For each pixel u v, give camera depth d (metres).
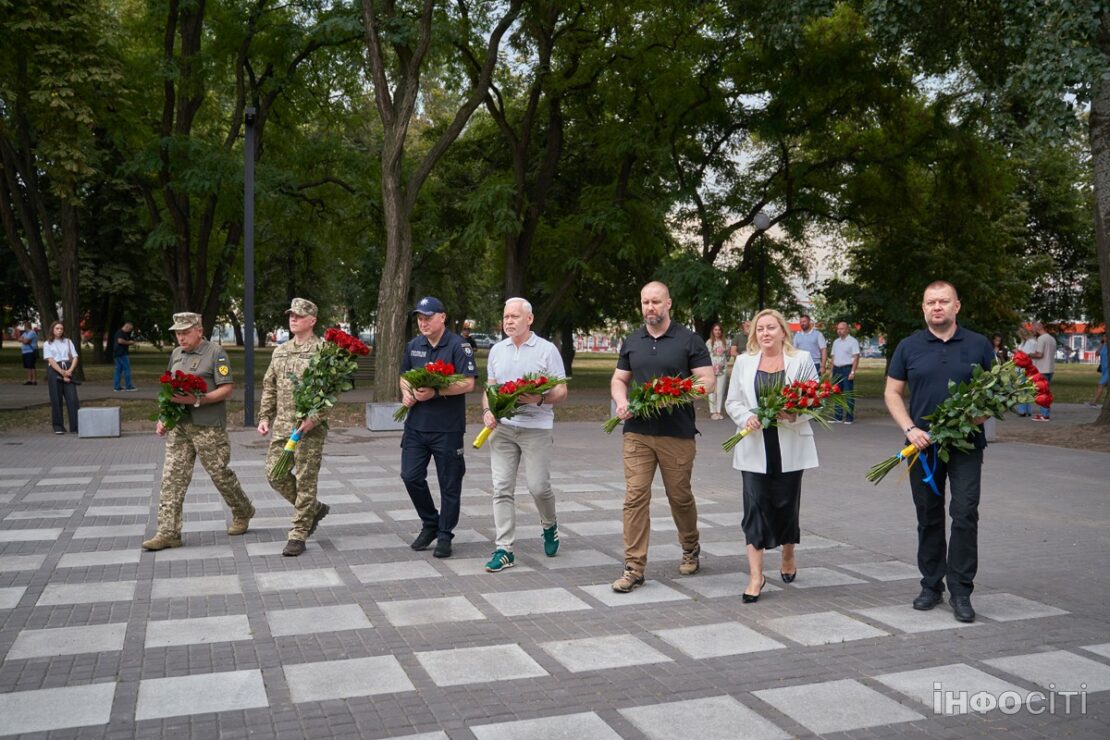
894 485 10.43
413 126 38.28
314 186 26.11
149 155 20.89
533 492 6.50
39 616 5.12
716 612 5.32
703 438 15.12
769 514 5.66
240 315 51.34
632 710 3.84
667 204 22.88
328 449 13.37
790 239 28.45
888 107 22.98
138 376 31.53
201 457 6.98
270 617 5.13
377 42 18.09
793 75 21.59
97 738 3.53
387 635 4.83
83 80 18.28
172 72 20.19
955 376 5.33
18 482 10.00
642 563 5.84
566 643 4.72
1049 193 34.28
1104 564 6.62
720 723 3.71
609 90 22.22
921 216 26.66
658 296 5.88
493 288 39.22
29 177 24.80
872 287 27.25
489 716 3.77
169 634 4.82
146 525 7.71
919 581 6.11
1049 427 16.97
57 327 15.01
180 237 23.16
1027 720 3.77
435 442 6.66
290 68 23.27
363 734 3.58
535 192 22.88
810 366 5.72
